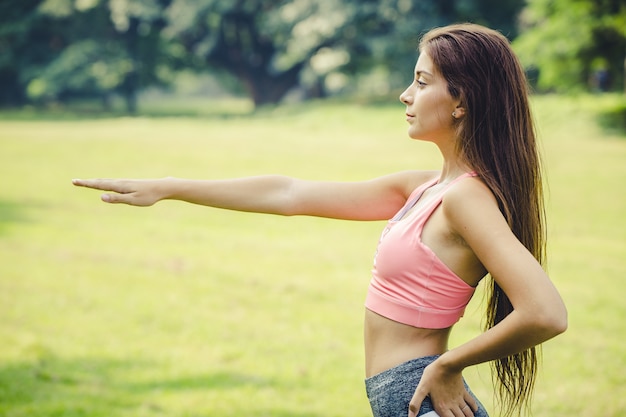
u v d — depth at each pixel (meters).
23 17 35.25
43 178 14.44
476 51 1.87
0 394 4.54
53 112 34.47
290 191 2.16
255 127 24.69
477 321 6.06
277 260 8.40
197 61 38.09
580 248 8.73
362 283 7.50
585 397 4.62
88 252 8.62
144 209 11.42
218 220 10.69
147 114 32.38
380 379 1.91
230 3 32.81
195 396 4.62
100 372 5.03
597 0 21.06
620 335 5.81
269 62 36.78
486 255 1.75
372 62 32.97
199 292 7.09
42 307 6.53
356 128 23.22
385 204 2.16
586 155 16.36
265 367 5.18
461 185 1.84
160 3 34.47
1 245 8.89
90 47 35.09
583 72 22.92
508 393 2.14
